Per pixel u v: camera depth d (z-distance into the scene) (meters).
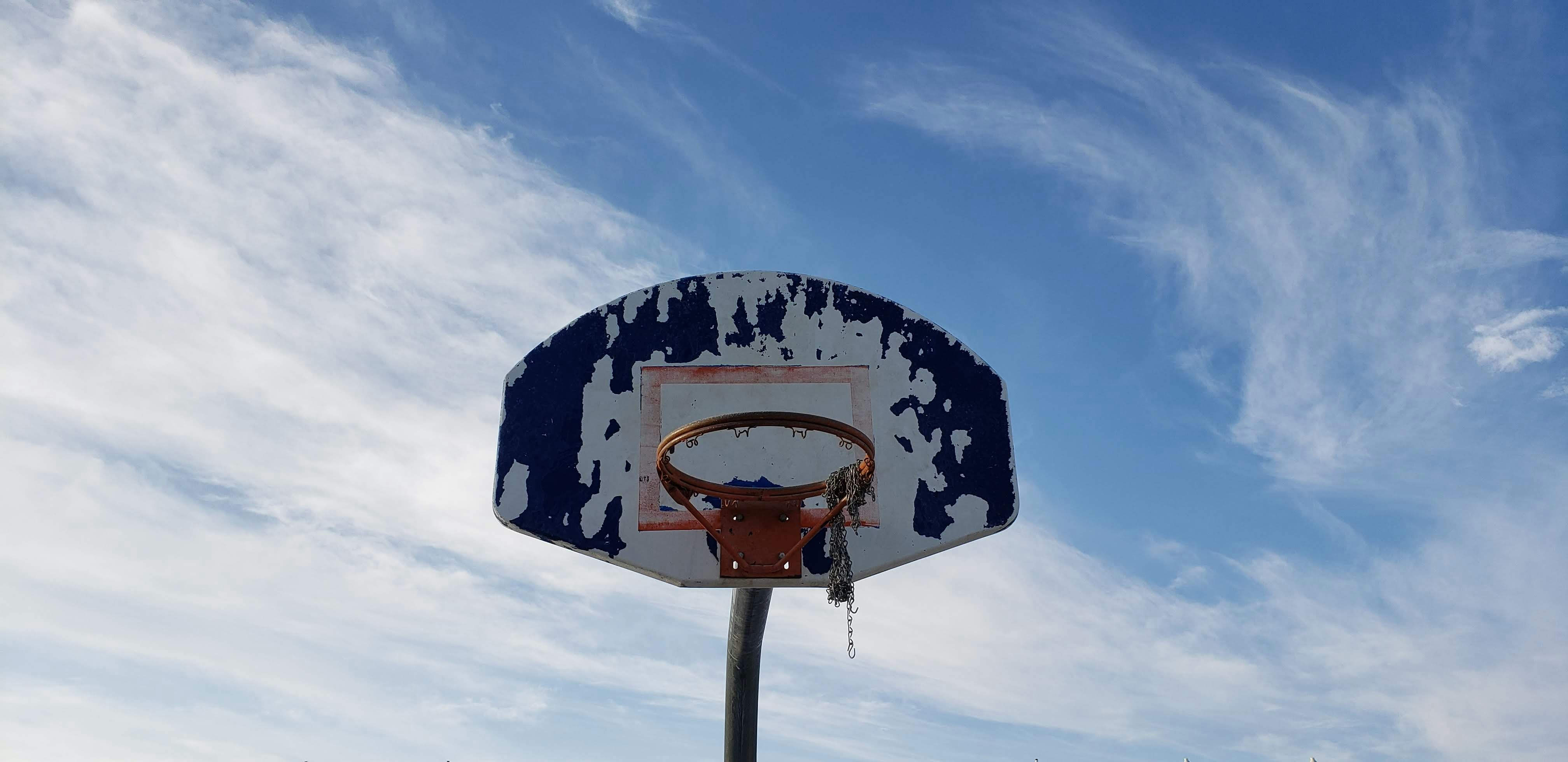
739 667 7.11
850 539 5.50
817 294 6.01
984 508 5.56
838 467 5.61
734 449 5.64
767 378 5.80
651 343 5.88
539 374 5.79
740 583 5.38
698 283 6.04
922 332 5.96
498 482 5.54
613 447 5.63
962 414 5.77
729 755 7.12
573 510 5.50
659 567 5.40
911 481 5.62
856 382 5.82
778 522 5.49
